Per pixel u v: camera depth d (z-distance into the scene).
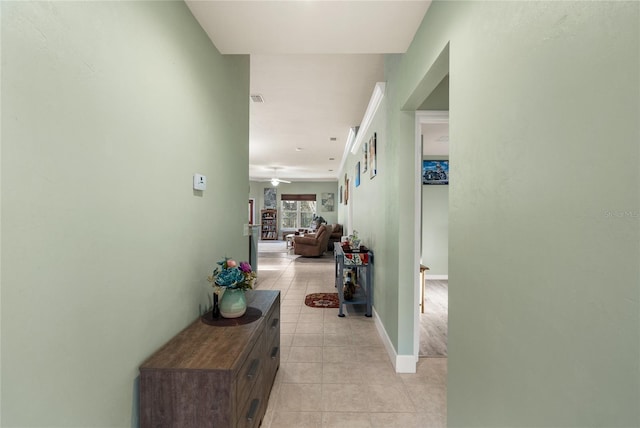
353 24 1.72
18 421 0.71
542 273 0.76
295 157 8.05
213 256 1.90
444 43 1.38
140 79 1.14
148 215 1.21
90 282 0.91
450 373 1.34
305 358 2.49
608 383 0.58
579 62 0.64
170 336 1.39
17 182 0.69
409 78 1.99
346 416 1.78
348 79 3.42
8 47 0.66
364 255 3.54
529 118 0.80
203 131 1.74
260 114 4.59
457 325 1.27
